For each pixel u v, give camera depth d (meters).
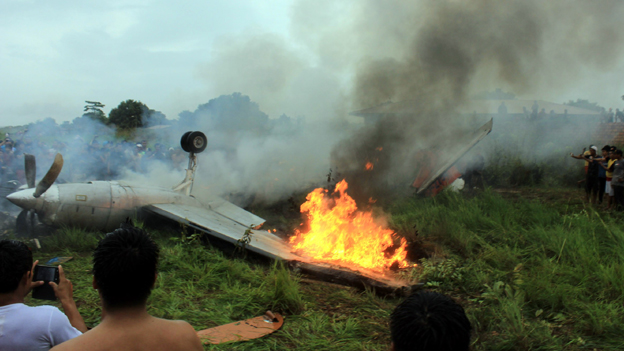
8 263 1.87
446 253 6.75
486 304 4.74
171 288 4.93
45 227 7.49
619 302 4.63
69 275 5.29
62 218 7.05
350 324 4.09
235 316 4.32
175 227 7.61
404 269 6.12
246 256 6.48
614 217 8.95
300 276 5.71
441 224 8.08
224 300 4.68
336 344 3.74
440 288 5.42
